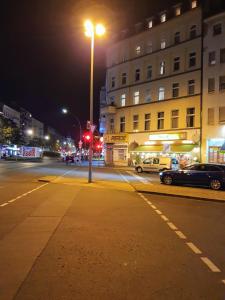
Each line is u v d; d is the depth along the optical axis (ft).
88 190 67.82
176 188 71.26
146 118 179.22
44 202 48.78
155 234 30.63
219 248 26.30
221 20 142.72
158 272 20.34
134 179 100.32
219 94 142.00
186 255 24.16
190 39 157.48
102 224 34.37
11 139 302.45
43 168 154.10
